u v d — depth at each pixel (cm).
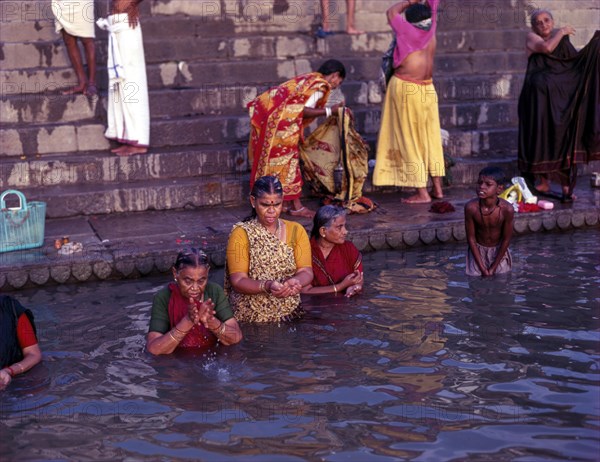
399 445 357
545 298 550
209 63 945
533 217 741
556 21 1130
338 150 778
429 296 561
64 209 759
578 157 784
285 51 991
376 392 411
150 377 436
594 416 380
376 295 566
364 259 671
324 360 453
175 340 461
